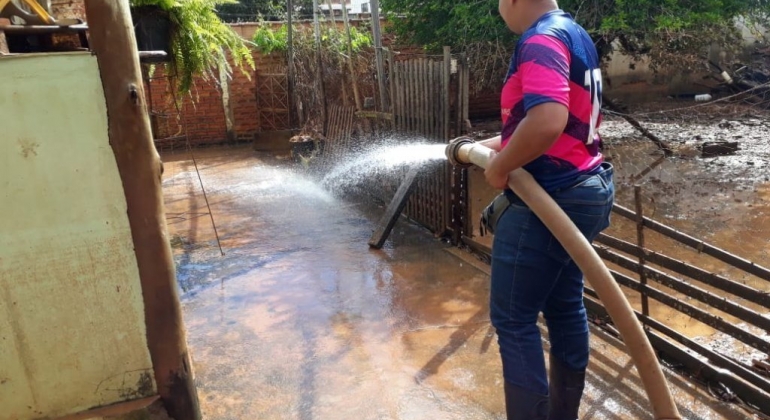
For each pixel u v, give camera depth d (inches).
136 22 162.9
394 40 422.9
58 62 63.6
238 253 186.1
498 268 68.8
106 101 66.2
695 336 123.0
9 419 71.2
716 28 301.9
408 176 189.9
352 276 161.9
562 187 63.2
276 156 377.1
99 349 72.7
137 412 74.9
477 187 275.6
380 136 229.6
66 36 95.5
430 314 135.6
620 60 518.6
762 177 265.1
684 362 105.4
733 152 317.4
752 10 337.1
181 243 199.3
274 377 110.3
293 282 158.9
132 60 66.8
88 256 69.4
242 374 111.6
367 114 239.1
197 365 115.4
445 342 121.6
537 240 64.6
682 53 300.5
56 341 70.6
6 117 63.1
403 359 115.2
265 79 437.1
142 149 68.9
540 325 126.3
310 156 327.3
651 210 222.7
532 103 56.3
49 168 65.7
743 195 237.6
